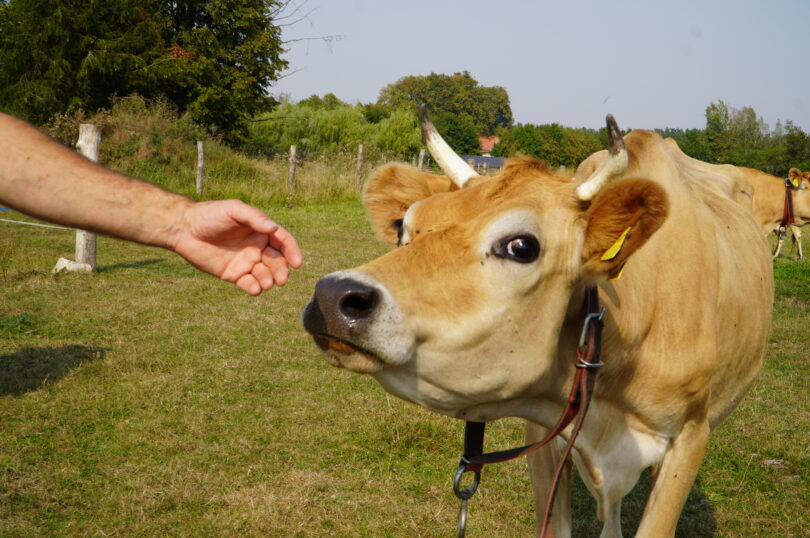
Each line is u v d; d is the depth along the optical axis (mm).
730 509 2402
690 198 1841
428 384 1269
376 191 1681
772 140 31172
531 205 1302
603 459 1654
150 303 4508
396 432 2816
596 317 1403
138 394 3105
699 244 1754
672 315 1644
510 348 1283
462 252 1259
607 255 1319
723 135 31000
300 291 5023
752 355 2127
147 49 14656
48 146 1025
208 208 1092
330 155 13992
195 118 15047
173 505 2287
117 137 11156
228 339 3896
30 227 7383
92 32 14141
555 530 1817
